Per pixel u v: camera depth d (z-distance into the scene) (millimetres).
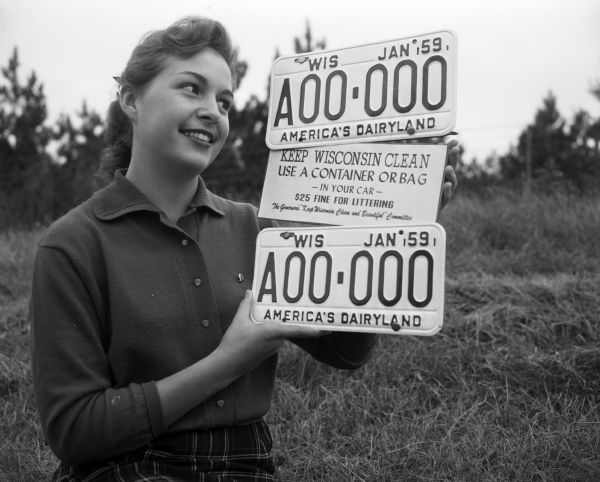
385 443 2689
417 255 1543
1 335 3896
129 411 1479
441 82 1614
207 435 1615
